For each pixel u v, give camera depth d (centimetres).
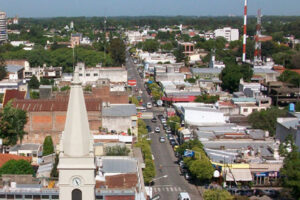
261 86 19488
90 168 4791
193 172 10306
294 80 19862
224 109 15825
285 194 9362
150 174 10031
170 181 10844
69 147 4766
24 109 12356
